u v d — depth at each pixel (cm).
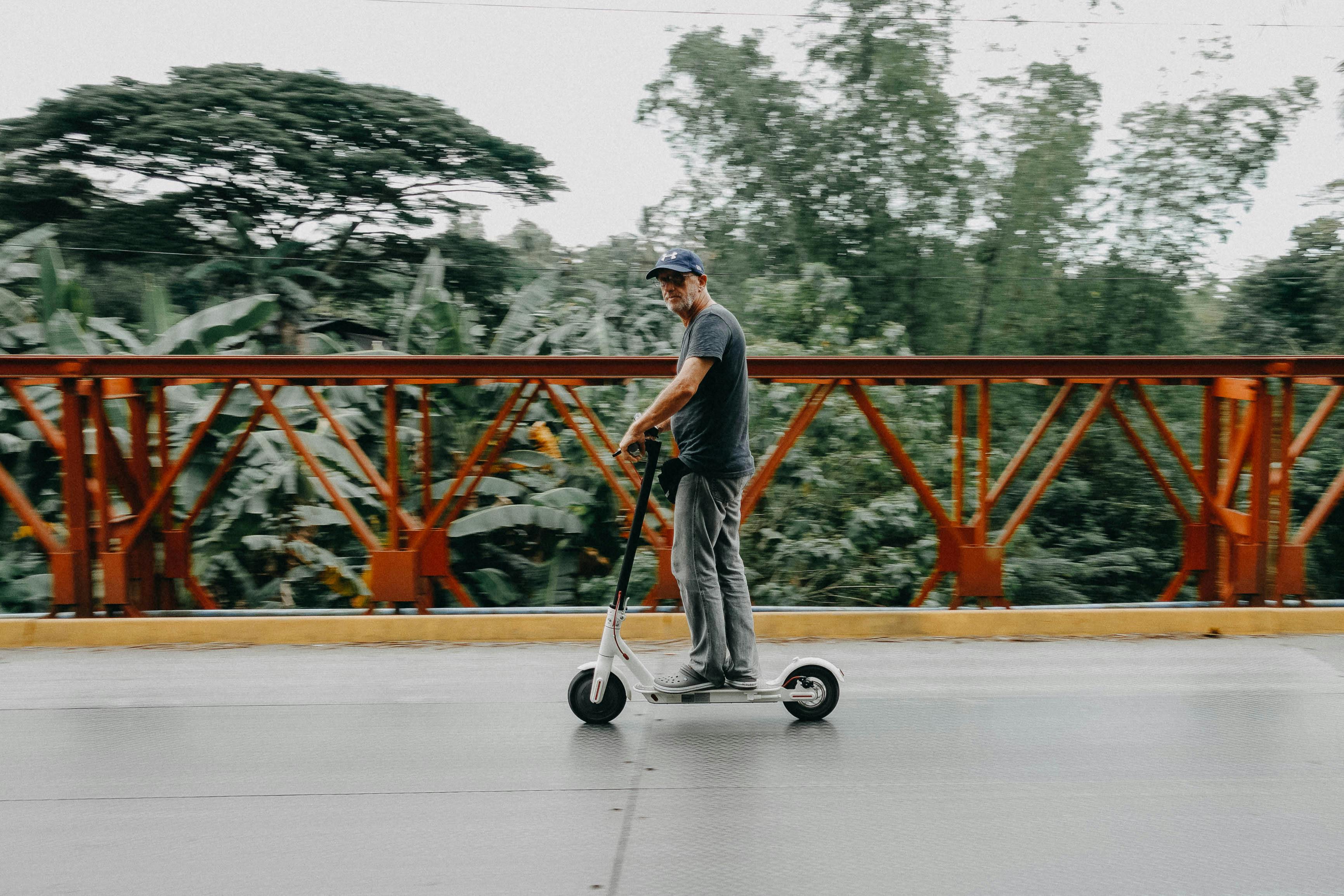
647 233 1041
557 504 690
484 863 255
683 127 1038
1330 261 1020
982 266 1037
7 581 693
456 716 363
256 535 701
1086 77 1021
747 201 1038
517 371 464
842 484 775
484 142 1003
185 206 1012
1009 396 901
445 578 487
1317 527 486
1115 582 887
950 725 354
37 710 371
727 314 340
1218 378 477
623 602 347
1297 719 359
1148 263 1038
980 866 253
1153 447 900
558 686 398
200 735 345
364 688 395
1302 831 272
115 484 503
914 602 496
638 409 752
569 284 998
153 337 812
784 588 760
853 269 1027
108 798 295
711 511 342
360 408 736
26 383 471
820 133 1022
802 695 354
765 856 258
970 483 863
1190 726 352
